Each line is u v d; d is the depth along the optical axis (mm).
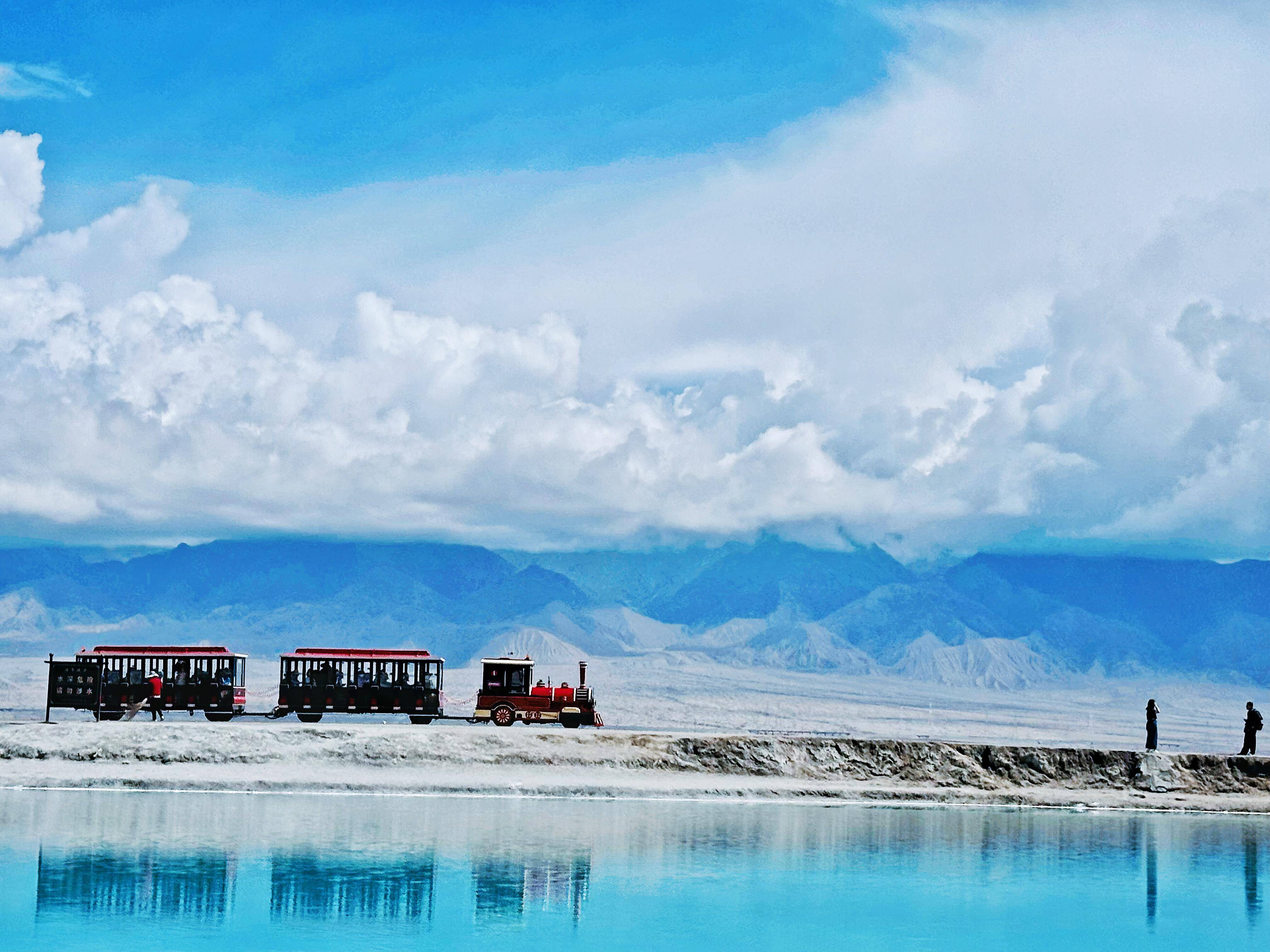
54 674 62500
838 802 52438
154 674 65000
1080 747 63500
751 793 52344
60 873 30312
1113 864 37344
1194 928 29062
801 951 25938
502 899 29422
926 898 31516
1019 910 30500
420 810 43531
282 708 64938
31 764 50125
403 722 87000
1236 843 42812
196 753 51938
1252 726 62562
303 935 25875
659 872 33406
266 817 40219
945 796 54094
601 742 57000
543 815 43562
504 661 65562
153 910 27328
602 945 25969
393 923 27000
